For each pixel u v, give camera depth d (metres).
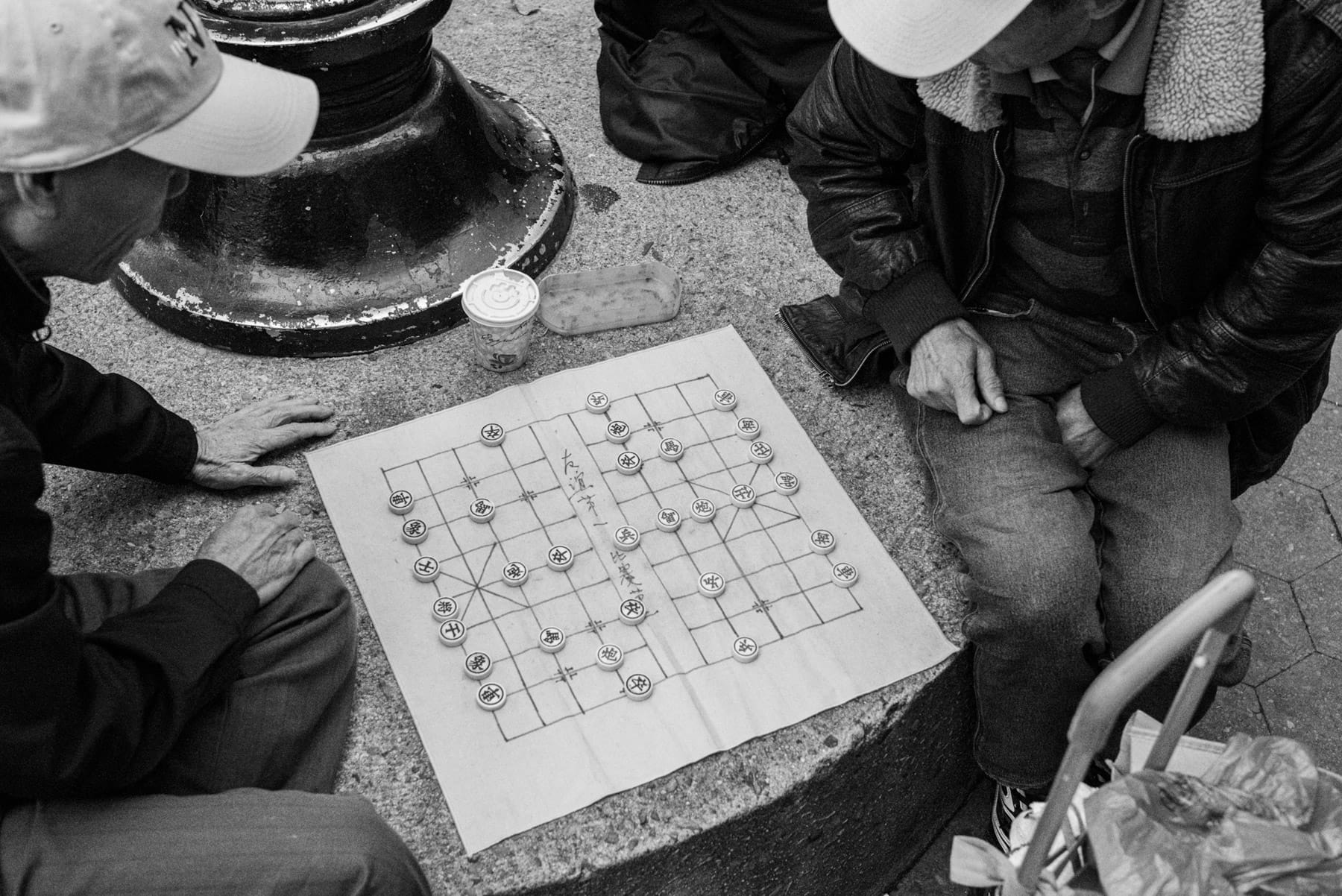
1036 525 1.80
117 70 1.25
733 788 1.71
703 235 2.54
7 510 1.24
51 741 1.31
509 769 1.71
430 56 2.30
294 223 2.19
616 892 1.68
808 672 1.84
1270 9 1.49
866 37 1.52
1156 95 1.57
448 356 2.26
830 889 1.98
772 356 2.30
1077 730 1.08
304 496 2.02
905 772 1.93
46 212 1.29
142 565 1.91
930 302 1.95
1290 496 2.56
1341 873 1.17
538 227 2.40
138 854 1.39
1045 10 1.48
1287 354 1.71
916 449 2.07
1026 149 1.75
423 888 1.53
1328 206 1.58
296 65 1.99
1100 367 1.95
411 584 1.91
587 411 2.17
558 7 3.13
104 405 1.79
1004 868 1.28
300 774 1.65
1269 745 1.30
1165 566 1.78
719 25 2.61
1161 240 1.71
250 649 1.63
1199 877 1.14
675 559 1.97
